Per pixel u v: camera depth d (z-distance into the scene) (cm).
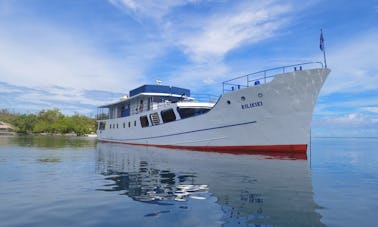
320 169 1227
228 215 552
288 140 1842
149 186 841
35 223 511
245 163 1412
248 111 1931
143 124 2922
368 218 534
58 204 638
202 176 1020
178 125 2400
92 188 816
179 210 586
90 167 1295
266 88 1827
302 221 516
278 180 935
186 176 1020
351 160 1716
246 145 1988
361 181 934
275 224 499
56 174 1087
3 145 3203
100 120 4216
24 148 2697
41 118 11156
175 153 2027
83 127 10756
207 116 2156
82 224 504
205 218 533
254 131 1934
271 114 1850
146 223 507
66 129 10481
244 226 489
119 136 3494
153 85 2981
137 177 1006
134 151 2262
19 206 622
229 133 2047
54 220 527
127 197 702
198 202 649
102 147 2867
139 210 588
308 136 1789
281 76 1772
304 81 1714
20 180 954
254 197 696
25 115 10825
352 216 545
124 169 1218
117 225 497
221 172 1117
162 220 523
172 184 869
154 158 1694
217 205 625
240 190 779
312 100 1728
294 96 1764
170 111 2495
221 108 2058
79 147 2883
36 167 1299
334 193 744
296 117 1789
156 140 2700
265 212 570
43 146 3055
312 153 2416
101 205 627
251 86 1883
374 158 1875
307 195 721
